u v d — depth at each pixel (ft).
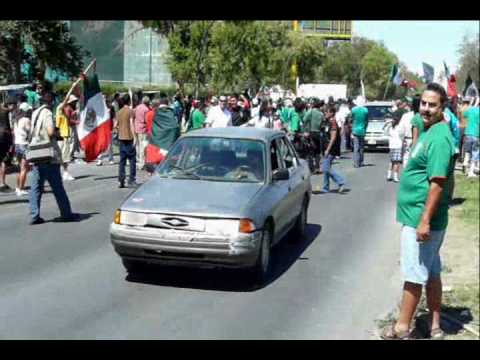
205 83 143.13
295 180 30.86
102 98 44.34
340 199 47.26
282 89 185.98
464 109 64.75
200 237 23.35
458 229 36.45
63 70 102.94
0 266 26.55
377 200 47.32
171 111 45.88
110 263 27.61
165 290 24.09
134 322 20.59
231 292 24.09
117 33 248.93
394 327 19.47
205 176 27.17
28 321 20.39
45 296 22.93
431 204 17.72
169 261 23.88
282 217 27.94
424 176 18.04
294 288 24.82
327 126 61.52
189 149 28.63
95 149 44.34
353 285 25.45
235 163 27.76
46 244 30.60
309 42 215.72
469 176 60.49
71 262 27.61
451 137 17.83
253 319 21.18
